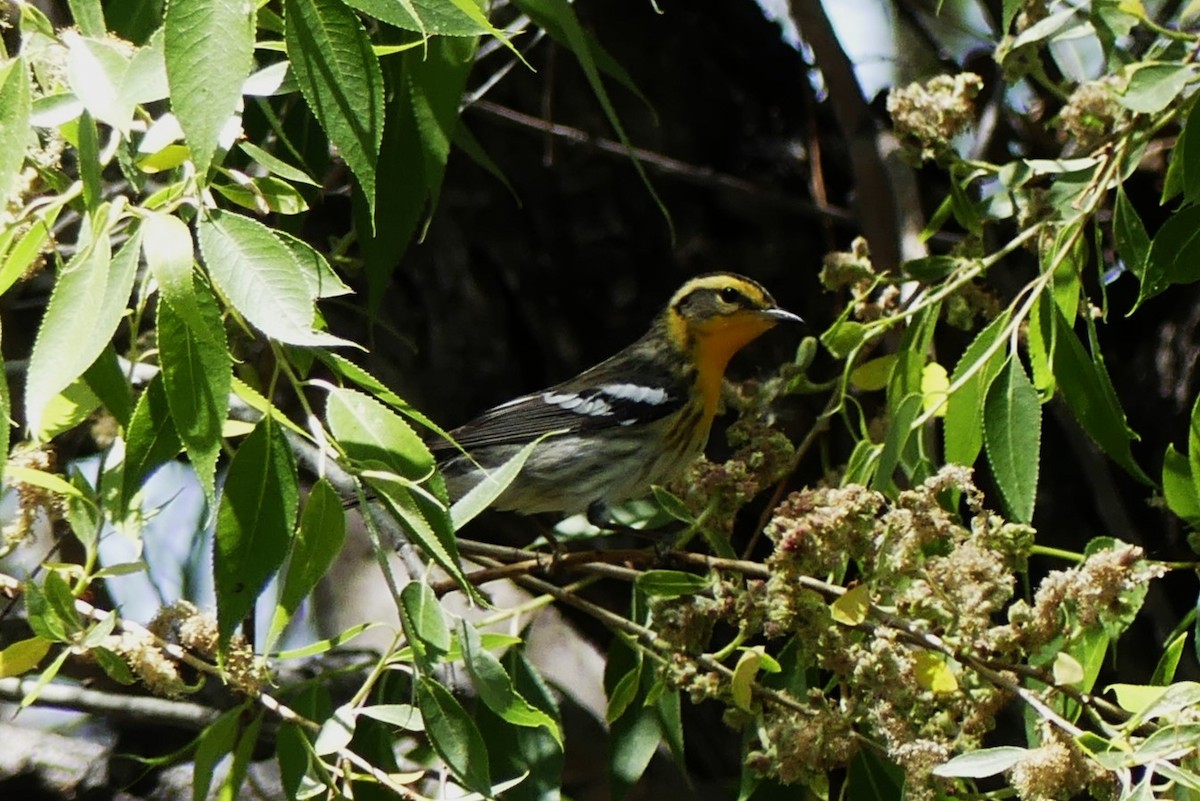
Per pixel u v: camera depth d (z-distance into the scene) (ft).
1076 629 25.21
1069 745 22.41
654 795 41.04
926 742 23.40
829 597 27.14
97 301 17.94
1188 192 27.73
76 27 22.29
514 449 41.83
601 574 31.12
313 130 32.01
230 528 20.66
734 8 45.47
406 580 49.08
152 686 23.61
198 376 18.89
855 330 31.65
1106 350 41.19
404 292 44.01
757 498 41.14
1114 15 30.19
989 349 29.01
